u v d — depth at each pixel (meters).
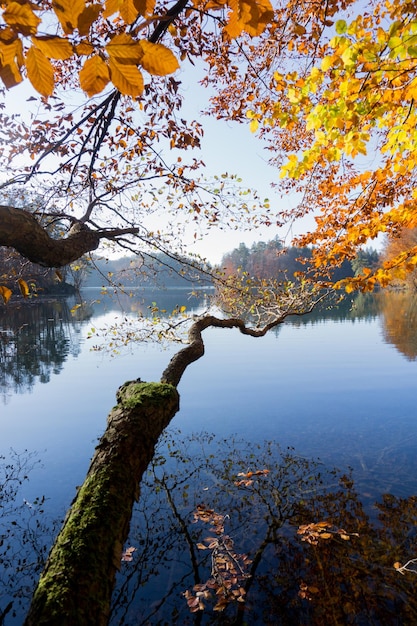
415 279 39.00
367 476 5.73
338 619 3.20
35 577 3.80
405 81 2.58
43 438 7.48
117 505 1.45
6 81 0.70
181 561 4.02
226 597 3.45
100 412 9.08
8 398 10.25
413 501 4.95
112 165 4.45
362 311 37.22
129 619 3.32
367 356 15.47
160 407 1.98
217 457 6.50
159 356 16.12
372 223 3.66
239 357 15.95
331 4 2.91
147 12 0.79
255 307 6.06
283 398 10.01
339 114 2.45
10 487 5.57
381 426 7.87
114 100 2.94
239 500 5.13
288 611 3.31
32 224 1.94
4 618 3.26
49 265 2.28
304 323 28.64
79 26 0.71
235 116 4.54
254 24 0.91
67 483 5.72
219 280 5.27
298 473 5.88
